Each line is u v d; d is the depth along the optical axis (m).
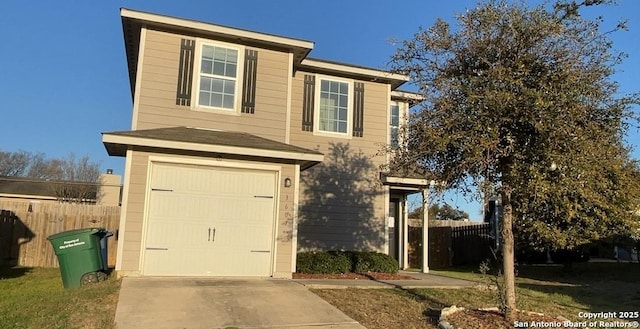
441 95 7.28
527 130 6.80
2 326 6.63
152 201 10.54
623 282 14.23
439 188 7.47
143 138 10.27
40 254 14.89
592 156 6.60
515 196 7.30
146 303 7.82
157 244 10.46
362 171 14.84
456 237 20.38
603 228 13.19
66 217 15.34
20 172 43.28
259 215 11.27
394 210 17.11
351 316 7.91
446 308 8.14
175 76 12.39
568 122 6.55
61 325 6.70
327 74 14.91
